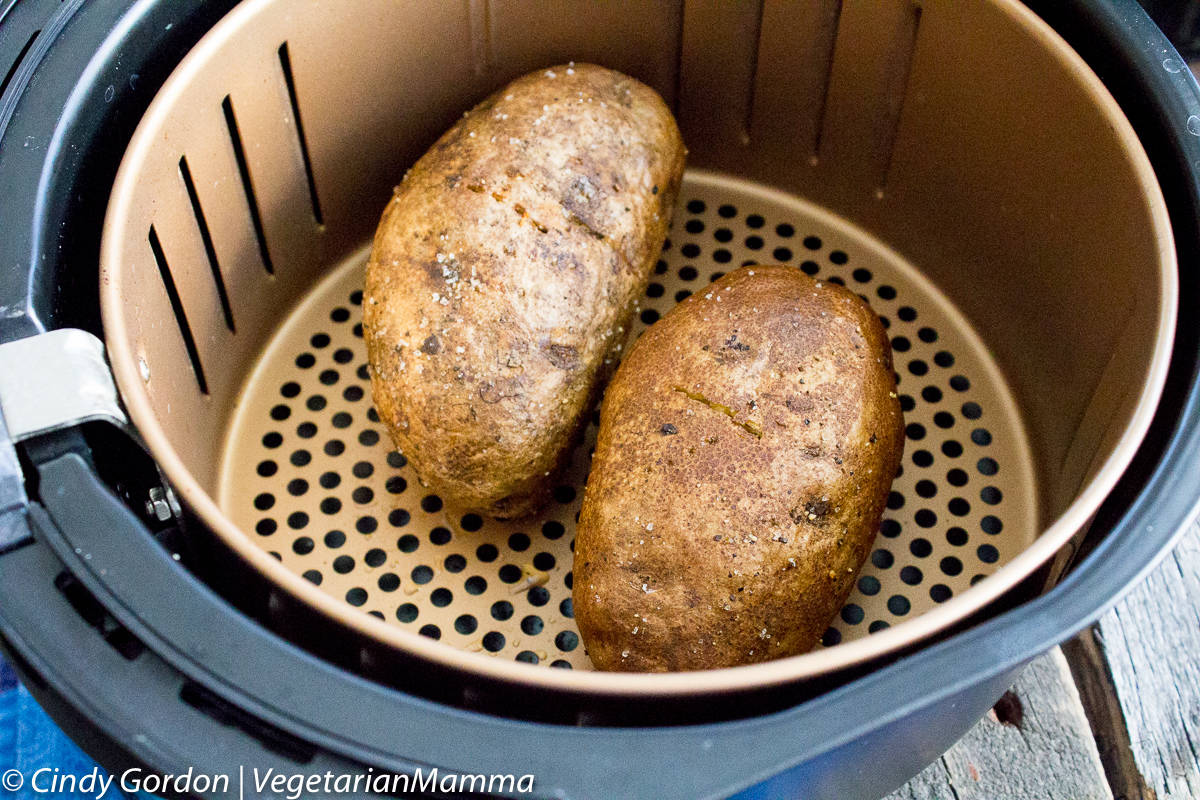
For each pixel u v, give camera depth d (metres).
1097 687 0.49
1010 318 0.51
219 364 0.50
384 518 0.49
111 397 0.40
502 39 0.52
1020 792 0.48
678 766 0.37
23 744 0.47
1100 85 0.45
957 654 0.37
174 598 0.38
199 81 0.45
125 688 0.37
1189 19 0.54
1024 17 0.47
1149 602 0.50
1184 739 0.48
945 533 0.49
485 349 0.46
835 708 0.37
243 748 0.37
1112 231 0.46
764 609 0.44
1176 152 0.45
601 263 0.47
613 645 0.44
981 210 0.51
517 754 0.37
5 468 0.39
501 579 0.48
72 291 0.43
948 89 0.50
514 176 0.47
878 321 0.47
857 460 0.44
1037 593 0.43
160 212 0.45
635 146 0.48
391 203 0.49
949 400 0.51
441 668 0.38
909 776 0.45
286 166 0.50
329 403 0.51
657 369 0.45
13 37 0.44
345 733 0.37
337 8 0.48
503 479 0.46
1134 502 0.39
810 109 0.53
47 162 0.43
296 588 0.38
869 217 0.54
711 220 0.55
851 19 0.50
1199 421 0.41
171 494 0.42
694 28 0.52
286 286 0.52
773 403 0.44
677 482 0.44
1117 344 0.45
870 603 0.48
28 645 0.38
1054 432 0.49
